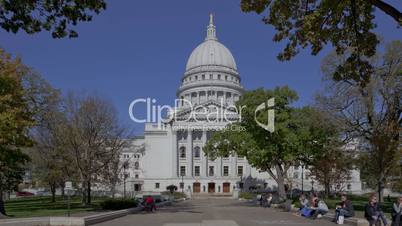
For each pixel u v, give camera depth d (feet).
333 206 134.00
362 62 58.29
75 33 57.72
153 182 407.85
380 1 44.32
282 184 169.68
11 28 54.39
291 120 158.71
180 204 200.44
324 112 127.03
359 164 137.49
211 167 413.59
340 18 53.83
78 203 190.49
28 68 130.41
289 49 57.93
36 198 281.74
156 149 417.28
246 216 104.68
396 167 125.59
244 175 407.44
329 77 125.70
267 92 163.73
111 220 91.81
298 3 54.60
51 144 161.17
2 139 97.04
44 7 54.44
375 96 117.91
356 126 124.98
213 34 536.01
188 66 517.14
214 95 482.69
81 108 156.56
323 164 194.18
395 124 113.80
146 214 113.29
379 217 66.18
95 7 55.57
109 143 166.61
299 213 109.50
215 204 199.11
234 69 514.68
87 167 155.22
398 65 115.75
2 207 101.65
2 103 100.58
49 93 143.02
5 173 139.74
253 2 54.19
